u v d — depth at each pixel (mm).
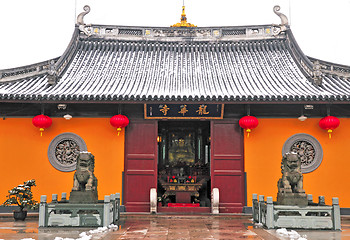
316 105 17969
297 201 13328
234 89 17656
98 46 22594
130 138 18141
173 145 22938
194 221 14945
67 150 17984
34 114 18125
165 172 22156
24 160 17812
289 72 19922
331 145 17844
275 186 17688
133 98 16281
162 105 17719
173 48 22922
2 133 17922
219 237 10984
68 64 20312
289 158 13609
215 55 22109
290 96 16125
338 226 12461
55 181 17750
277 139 17969
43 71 19281
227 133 18094
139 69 20359
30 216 16422
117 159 17969
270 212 12672
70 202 13398
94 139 18031
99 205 12828
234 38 23047
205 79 19219
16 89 17219
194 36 23156
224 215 16719
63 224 12773
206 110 17844
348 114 18000
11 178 17672
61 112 18156
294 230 12430
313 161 17750
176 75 19703
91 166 14086
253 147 17953
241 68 20547
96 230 12055
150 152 18062
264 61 21234
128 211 17672
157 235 11320
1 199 17484
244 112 18141
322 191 17531
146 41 23031
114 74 19656
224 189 17781
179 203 19266
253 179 17750
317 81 17906
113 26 23047
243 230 12430
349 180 17609
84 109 18188
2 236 11062
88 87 17750
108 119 18203
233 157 17922
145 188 17859
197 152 22828
